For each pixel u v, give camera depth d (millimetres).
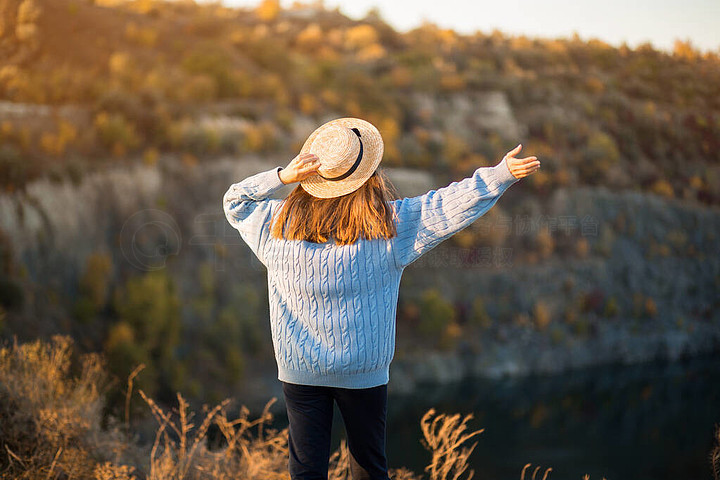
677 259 31297
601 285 30266
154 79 25734
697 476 13492
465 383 23188
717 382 23234
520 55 41562
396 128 31812
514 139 34656
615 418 19016
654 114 29078
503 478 13875
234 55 32500
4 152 16516
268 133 26219
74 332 14781
